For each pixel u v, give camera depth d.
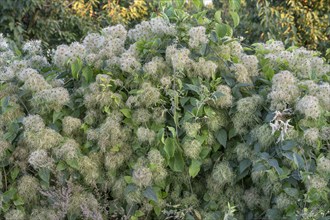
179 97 2.04
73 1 5.84
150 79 2.05
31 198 1.92
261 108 1.98
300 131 1.86
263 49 2.35
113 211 1.98
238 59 2.14
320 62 2.18
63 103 1.97
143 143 2.01
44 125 1.93
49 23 5.36
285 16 4.92
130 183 1.90
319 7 5.05
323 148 1.89
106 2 6.29
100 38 2.25
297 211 1.75
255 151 1.89
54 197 1.85
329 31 5.00
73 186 1.94
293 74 2.12
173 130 1.90
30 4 5.04
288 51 2.30
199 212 2.00
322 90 1.89
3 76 2.07
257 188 1.95
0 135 1.96
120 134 1.97
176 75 2.00
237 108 1.93
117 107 2.02
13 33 5.04
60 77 2.18
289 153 1.81
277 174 1.83
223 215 1.94
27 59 2.47
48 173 1.88
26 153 1.95
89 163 1.92
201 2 2.28
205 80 2.04
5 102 1.96
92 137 1.97
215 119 1.98
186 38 2.17
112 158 1.96
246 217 1.99
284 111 1.85
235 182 1.98
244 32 5.29
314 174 1.79
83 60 2.13
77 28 5.85
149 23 2.25
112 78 2.09
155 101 1.97
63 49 2.08
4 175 1.96
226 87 1.98
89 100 2.01
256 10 5.13
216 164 2.01
